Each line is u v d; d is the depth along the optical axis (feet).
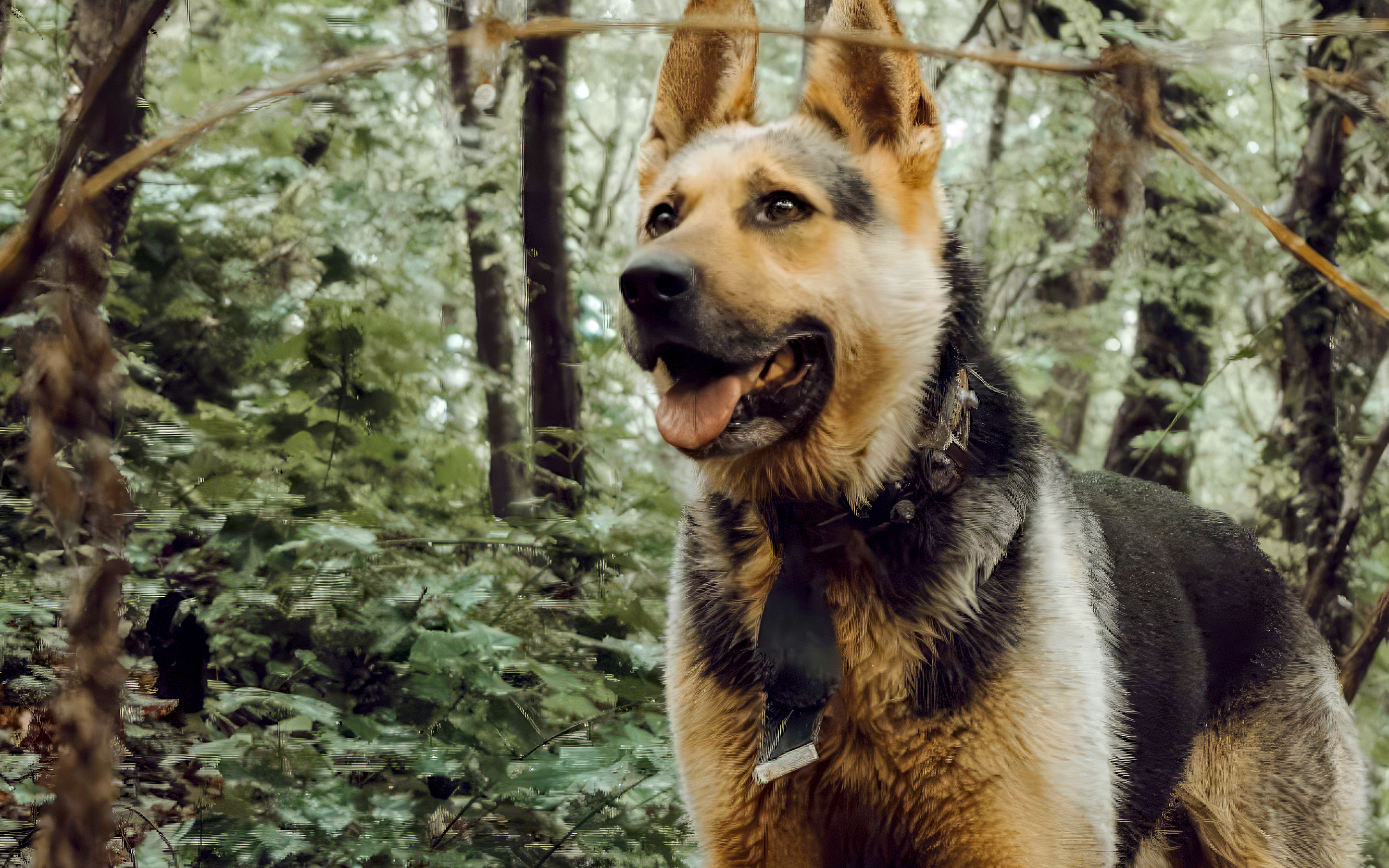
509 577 12.90
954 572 7.82
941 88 26.35
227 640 11.07
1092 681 7.93
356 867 9.75
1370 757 15.74
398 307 18.51
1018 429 8.66
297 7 18.34
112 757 4.78
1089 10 17.92
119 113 4.67
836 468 7.98
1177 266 20.44
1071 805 7.63
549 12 16.01
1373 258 18.15
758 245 7.81
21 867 8.93
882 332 8.05
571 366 16.75
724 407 7.64
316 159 20.21
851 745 7.89
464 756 10.10
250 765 9.46
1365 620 17.83
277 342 15.89
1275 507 18.02
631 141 36.22
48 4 19.34
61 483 4.60
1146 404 21.01
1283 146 21.22
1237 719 10.32
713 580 8.50
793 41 27.81
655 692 10.96
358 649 11.03
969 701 7.64
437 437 15.55
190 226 16.55
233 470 12.13
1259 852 10.30
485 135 18.79
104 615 4.73
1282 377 18.16
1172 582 9.96
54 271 4.54
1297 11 16.16
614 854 9.92
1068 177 22.31
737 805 8.15
